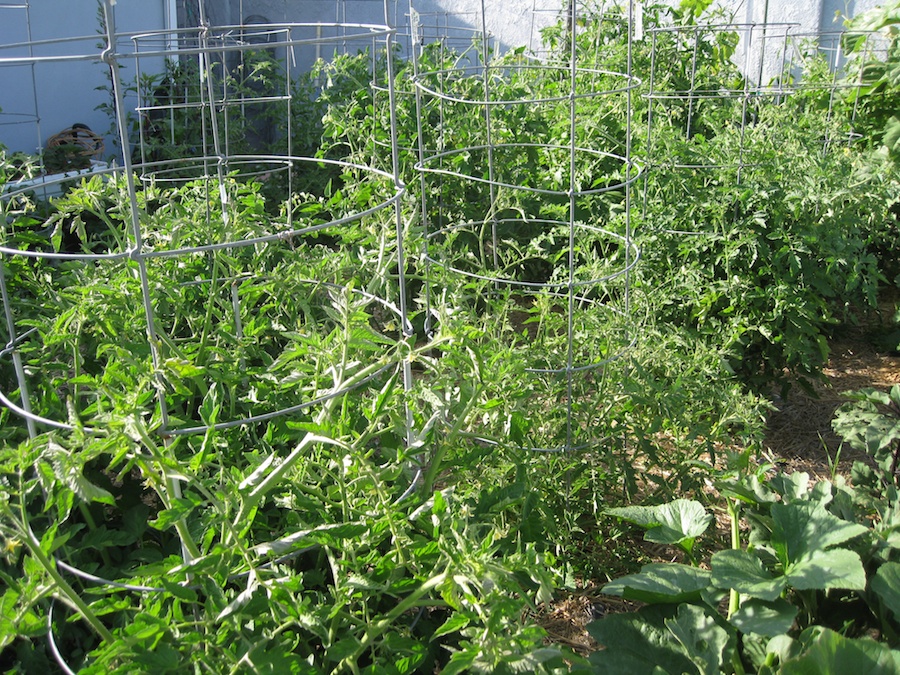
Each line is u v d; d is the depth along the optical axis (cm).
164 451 150
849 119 571
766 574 197
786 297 363
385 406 183
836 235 385
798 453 367
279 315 256
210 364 215
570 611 260
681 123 611
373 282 253
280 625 153
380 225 291
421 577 161
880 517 235
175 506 143
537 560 150
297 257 259
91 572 185
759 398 348
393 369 242
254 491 155
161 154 607
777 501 229
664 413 274
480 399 225
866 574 208
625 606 261
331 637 152
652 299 351
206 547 158
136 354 209
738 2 873
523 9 961
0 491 141
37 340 242
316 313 271
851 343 483
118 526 210
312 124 613
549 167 499
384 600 182
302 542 150
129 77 709
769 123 495
